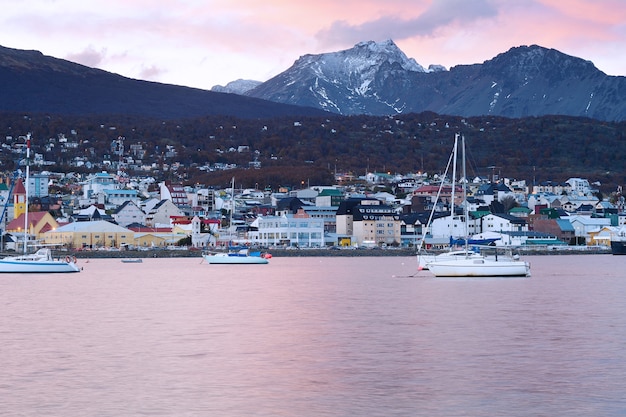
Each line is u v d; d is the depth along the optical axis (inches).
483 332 2790.4
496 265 5718.5
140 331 2847.0
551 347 2464.3
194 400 1845.5
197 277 5979.3
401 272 6574.8
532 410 1745.8
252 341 2620.6
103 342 2598.4
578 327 2903.5
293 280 5565.9
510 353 2370.8
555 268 7135.8
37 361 2269.9
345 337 2699.3
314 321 3127.5
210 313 3410.4
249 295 4301.2
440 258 6545.3
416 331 2829.7
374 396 1875.0
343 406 1790.1
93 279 5767.7
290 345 2539.4
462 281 5329.7
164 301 3954.2
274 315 3336.6
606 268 7111.2
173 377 2071.9
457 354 2364.7
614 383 1971.0
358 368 2176.4
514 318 3181.6
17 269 6496.1
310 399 1851.6
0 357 2327.8
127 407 1782.7
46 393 1903.3
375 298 4079.7
